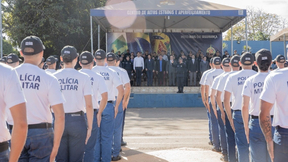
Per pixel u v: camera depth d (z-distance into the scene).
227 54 17.97
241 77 4.27
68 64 3.59
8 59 5.29
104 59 4.95
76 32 23.41
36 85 2.72
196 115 11.96
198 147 6.57
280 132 2.70
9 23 25.09
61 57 3.62
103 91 4.21
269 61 3.51
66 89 3.48
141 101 15.02
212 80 6.23
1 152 2.12
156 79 19.16
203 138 7.55
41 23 22.08
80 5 23.22
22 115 2.08
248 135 3.69
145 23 18.77
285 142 2.67
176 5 15.06
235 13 14.20
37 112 2.72
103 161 4.83
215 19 17.88
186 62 17.84
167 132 8.38
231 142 4.87
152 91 17.08
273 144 2.79
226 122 4.90
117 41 19.75
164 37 19.89
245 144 4.21
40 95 2.73
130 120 10.77
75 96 3.49
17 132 2.06
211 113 6.14
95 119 4.15
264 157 3.46
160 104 15.02
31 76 2.73
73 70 3.60
